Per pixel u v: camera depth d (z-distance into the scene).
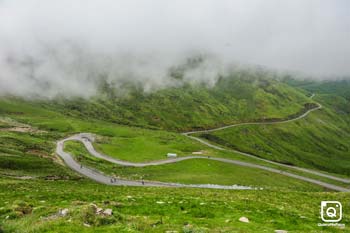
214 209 35.91
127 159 194.88
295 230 29.42
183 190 76.38
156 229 23.95
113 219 25.86
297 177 192.25
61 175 126.19
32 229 23.28
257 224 30.03
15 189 63.75
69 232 22.27
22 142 194.12
